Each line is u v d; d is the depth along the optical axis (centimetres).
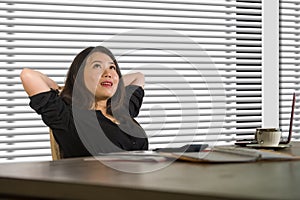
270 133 230
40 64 354
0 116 344
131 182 135
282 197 111
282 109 415
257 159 180
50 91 252
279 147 225
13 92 346
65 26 357
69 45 359
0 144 343
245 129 401
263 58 410
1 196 149
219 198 114
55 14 358
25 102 347
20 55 349
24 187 145
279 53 415
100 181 137
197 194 117
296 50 418
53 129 249
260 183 131
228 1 403
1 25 346
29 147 346
